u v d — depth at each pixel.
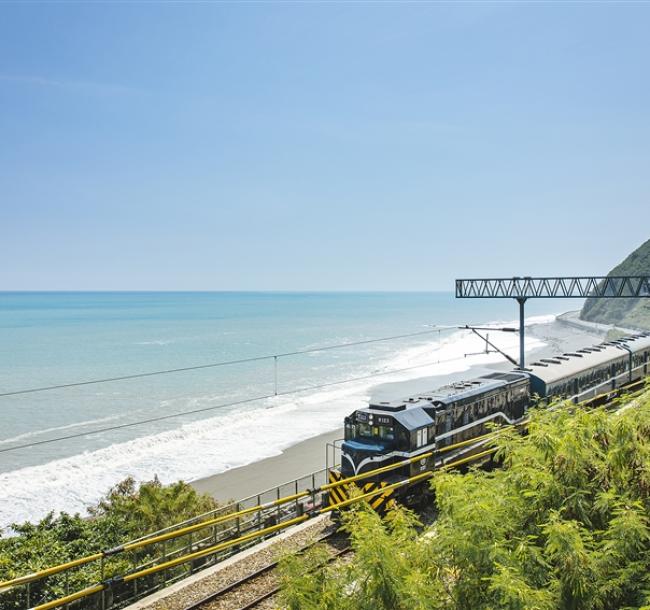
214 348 93.12
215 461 38.44
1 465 37.50
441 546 7.31
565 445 8.16
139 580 15.01
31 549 15.91
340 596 7.48
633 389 36.78
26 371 69.06
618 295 32.53
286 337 114.69
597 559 6.84
